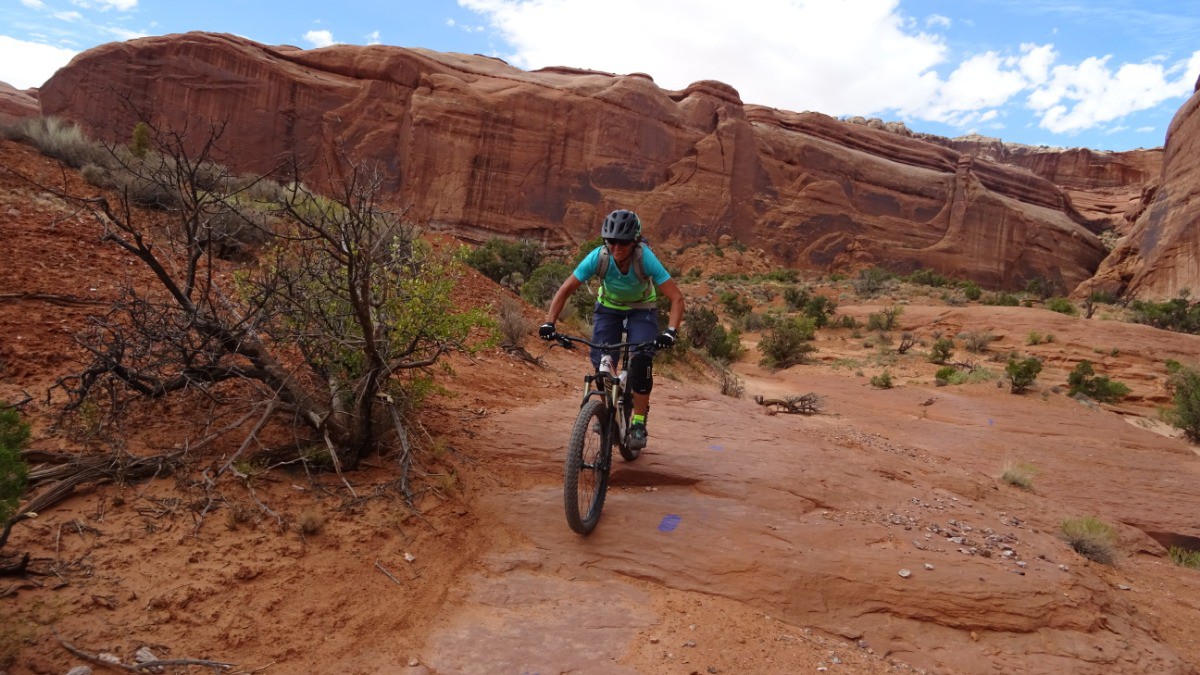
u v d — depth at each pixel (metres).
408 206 4.34
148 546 3.02
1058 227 116.88
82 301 5.24
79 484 3.30
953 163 119.12
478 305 10.83
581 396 7.56
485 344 4.61
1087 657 3.67
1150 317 46.69
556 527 4.15
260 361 4.01
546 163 85.06
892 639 3.59
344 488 3.91
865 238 100.56
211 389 4.34
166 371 4.29
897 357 30.84
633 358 4.52
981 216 108.56
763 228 96.62
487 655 2.93
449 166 80.12
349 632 2.89
